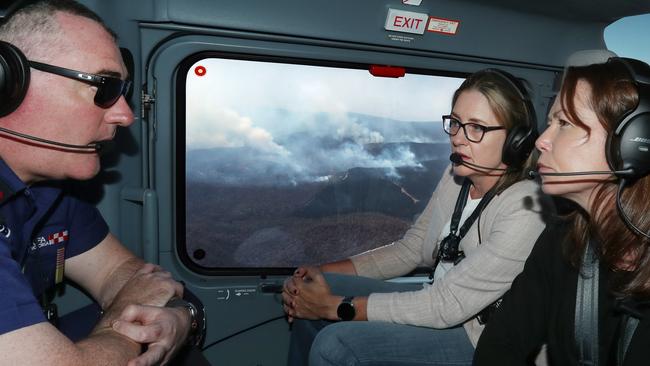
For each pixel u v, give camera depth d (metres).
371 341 1.75
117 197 2.07
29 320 1.06
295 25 2.18
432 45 2.40
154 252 2.13
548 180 1.22
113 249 1.76
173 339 1.38
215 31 2.13
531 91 2.72
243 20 2.12
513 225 1.66
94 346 1.20
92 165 1.33
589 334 1.24
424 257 2.16
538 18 2.56
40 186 1.51
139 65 2.07
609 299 1.22
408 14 2.29
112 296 1.65
